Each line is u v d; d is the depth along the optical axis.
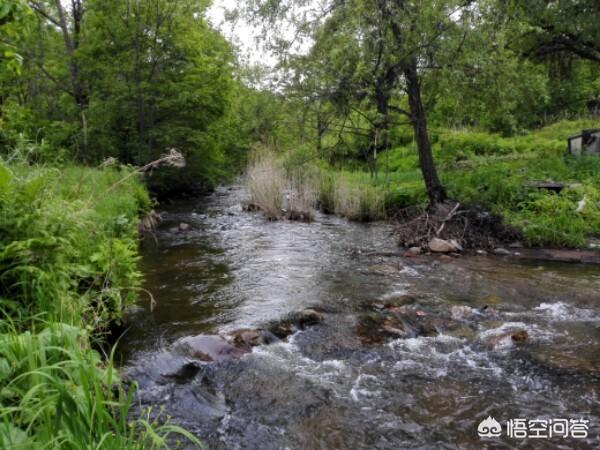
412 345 5.16
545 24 15.55
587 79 29.45
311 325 5.70
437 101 12.02
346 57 9.77
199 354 4.71
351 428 3.70
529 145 21.42
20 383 2.52
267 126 15.80
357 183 15.04
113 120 17.88
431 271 8.14
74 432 2.23
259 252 9.56
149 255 9.21
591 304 6.42
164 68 18.50
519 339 5.24
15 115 12.93
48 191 4.11
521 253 9.25
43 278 3.50
